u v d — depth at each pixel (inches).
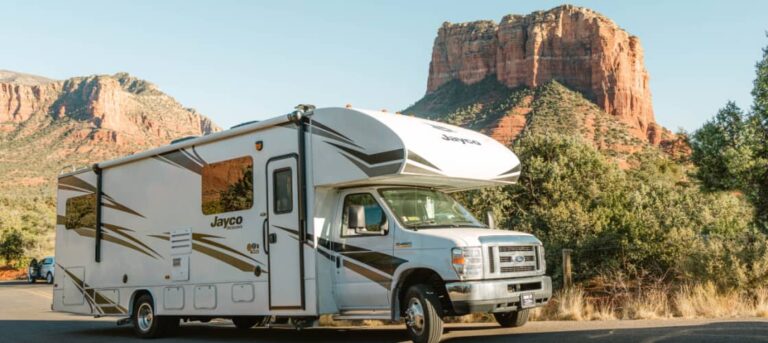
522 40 5689.0
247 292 408.8
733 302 452.1
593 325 402.3
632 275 637.3
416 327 341.7
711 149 622.8
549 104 4709.6
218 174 439.8
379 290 355.6
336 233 378.6
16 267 2073.1
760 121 606.2
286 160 393.7
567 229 692.7
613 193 828.0
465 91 6008.9
